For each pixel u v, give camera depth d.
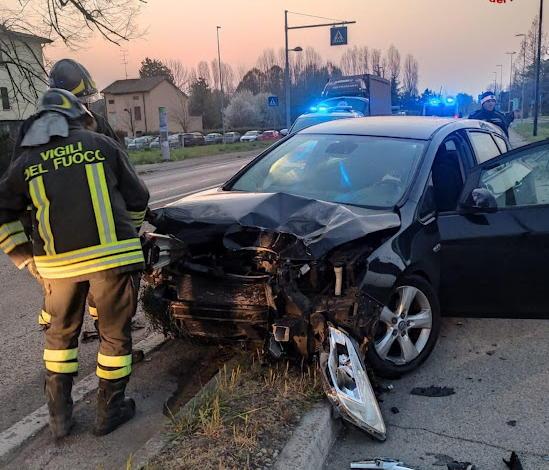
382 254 3.42
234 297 3.22
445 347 4.14
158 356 3.95
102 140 2.87
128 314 2.96
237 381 3.26
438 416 3.25
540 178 4.05
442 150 4.39
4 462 2.86
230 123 78.50
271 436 2.78
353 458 2.89
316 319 3.09
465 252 3.93
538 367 3.82
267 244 3.19
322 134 4.74
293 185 4.26
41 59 18.25
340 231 3.18
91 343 4.24
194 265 3.31
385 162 4.20
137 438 3.03
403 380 3.68
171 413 3.12
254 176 4.52
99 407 3.05
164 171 19.94
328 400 3.05
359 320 3.19
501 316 4.08
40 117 2.84
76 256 2.77
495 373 3.74
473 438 3.04
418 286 3.70
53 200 2.74
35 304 5.22
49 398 3.01
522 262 3.94
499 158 4.09
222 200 3.56
